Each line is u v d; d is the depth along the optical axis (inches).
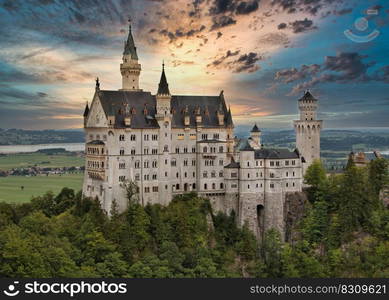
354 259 7667.3
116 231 7091.5
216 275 6845.5
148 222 7367.1
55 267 6038.4
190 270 6884.8
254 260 7755.9
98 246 6737.2
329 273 7509.8
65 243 6628.9
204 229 7780.5
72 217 7490.2
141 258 6968.5
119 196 7559.1
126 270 6545.3
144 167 7765.8
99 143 7608.3
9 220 7431.1
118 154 7564.0
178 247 7372.1
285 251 7765.8
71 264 6146.7
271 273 7632.9
